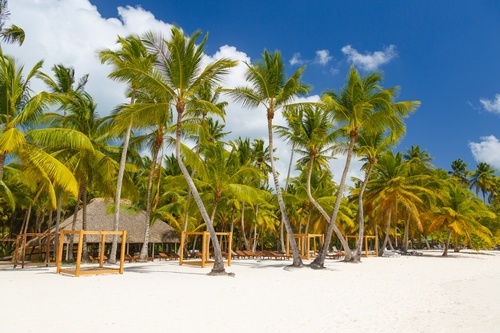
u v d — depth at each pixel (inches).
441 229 1640.0
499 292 573.6
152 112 714.8
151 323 321.1
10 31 658.2
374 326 337.4
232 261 1066.1
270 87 823.7
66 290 478.3
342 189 904.9
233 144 1318.9
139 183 1496.1
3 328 293.0
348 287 581.0
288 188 1632.6
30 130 674.2
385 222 1644.9
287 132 1018.7
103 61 700.7
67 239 1060.5
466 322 366.6
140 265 886.4
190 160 838.5
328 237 888.9
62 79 973.2
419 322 361.1
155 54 700.0
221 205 1381.6
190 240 1727.4
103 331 291.9
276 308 402.3
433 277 758.5
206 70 689.0
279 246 1989.4
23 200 1246.3
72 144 684.7
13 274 648.4
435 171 1721.2
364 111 882.1
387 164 1371.8
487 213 1594.5
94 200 1282.0
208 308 390.3
